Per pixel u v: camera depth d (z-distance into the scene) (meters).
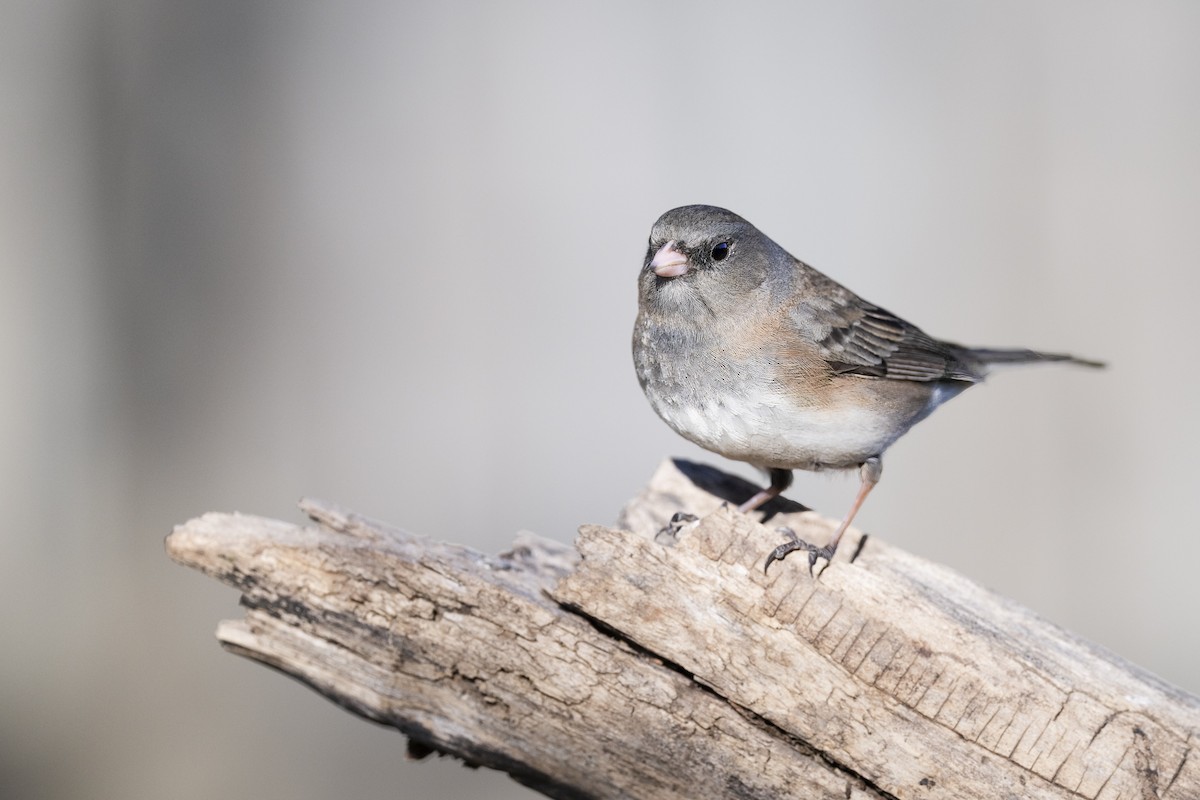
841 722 6.25
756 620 6.43
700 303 7.96
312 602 6.36
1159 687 6.42
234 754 12.16
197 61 12.78
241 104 12.87
